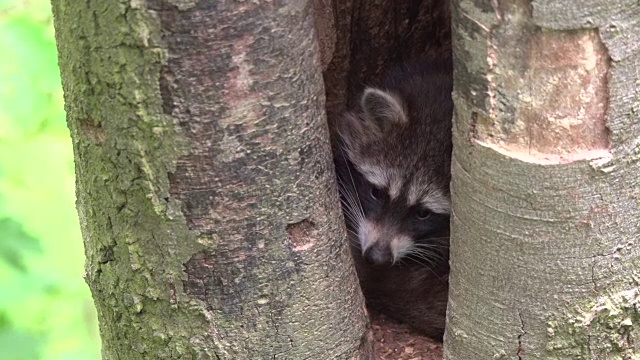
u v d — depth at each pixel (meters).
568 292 1.10
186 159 1.10
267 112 1.09
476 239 1.11
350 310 1.17
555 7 1.04
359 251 1.48
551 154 1.07
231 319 1.14
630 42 1.05
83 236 1.17
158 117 1.09
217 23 1.07
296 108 1.10
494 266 1.11
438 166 1.46
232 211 1.11
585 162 1.07
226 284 1.13
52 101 1.44
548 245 1.09
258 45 1.08
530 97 1.06
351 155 1.50
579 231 1.09
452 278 1.14
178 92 1.08
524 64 1.05
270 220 1.12
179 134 1.09
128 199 1.12
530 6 1.04
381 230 1.47
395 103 1.45
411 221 1.48
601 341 1.11
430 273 1.44
